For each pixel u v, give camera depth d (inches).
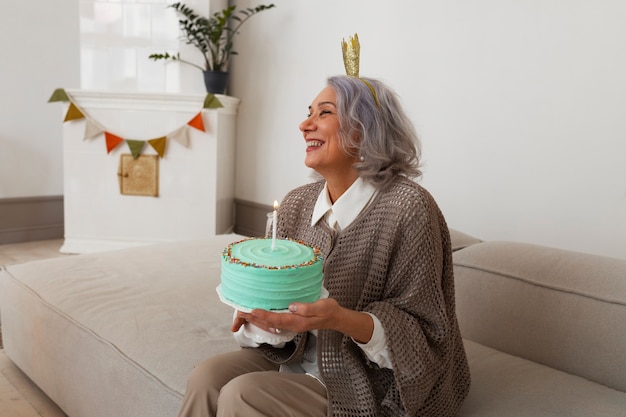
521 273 60.7
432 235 41.8
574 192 88.3
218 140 142.5
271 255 38.1
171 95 137.8
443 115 106.3
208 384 44.2
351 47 49.9
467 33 100.7
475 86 100.4
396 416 40.6
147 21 145.7
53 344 66.1
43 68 157.5
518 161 95.3
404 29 111.7
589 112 85.3
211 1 145.0
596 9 83.1
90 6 145.2
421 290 40.9
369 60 119.9
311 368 47.1
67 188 144.8
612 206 83.8
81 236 147.3
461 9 101.2
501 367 54.9
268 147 150.0
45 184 163.0
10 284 75.7
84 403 61.7
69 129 142.0
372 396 40.4
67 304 66.4
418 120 111.0
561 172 89.7
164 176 143.0
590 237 87.0
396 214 42.2
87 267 78.4
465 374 46.6
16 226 159.2
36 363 70.8
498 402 47.7
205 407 43.9
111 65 147.2
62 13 158.6
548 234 92.4
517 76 94.0
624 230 82.7
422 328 41.5
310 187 51.7
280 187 148.0
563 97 88.3
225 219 155.0
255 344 47.9
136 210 145.1
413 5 109.5
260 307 35.7
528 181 94.3
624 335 51.8
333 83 46.1
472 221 103.6
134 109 140.1
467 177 103.5
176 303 67.4
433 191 109.8
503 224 98.7
